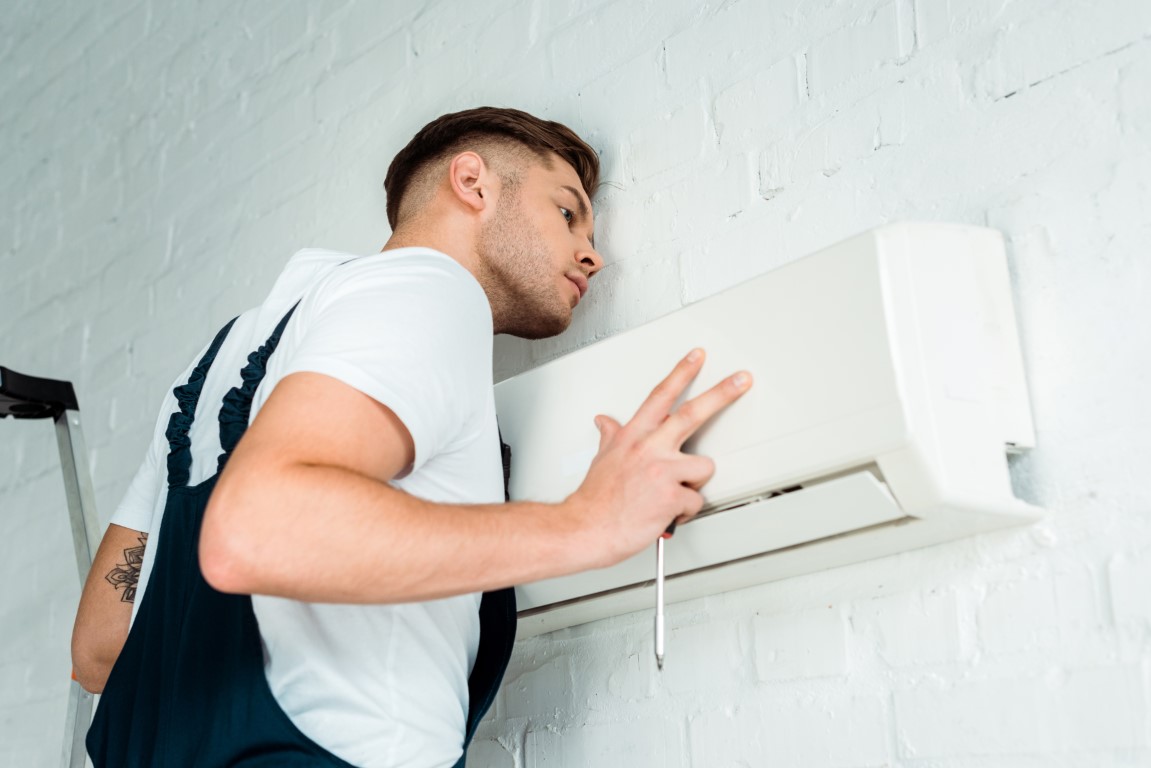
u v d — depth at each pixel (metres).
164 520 1.19
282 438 0.93
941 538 1.16
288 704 1.05
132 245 2.48
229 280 2.21
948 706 1.14
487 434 1.17
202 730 1.06
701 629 1.36
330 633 1.07
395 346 1.01
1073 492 1.11
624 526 1.05
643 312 1.54
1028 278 1.19
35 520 2.48
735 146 1.50
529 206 1.45
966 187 1.26
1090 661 1.06
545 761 1.46
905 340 1.04
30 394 1.96
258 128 2.27
